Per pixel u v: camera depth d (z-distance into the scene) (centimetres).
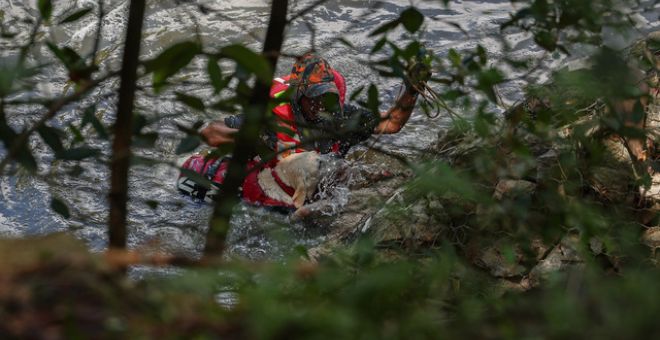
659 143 619
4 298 266
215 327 265
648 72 579
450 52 447
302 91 812
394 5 1325
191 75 1049
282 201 881
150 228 830
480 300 333
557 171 587
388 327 262
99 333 259
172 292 274
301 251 367
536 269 589
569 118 454
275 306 245
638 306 251
